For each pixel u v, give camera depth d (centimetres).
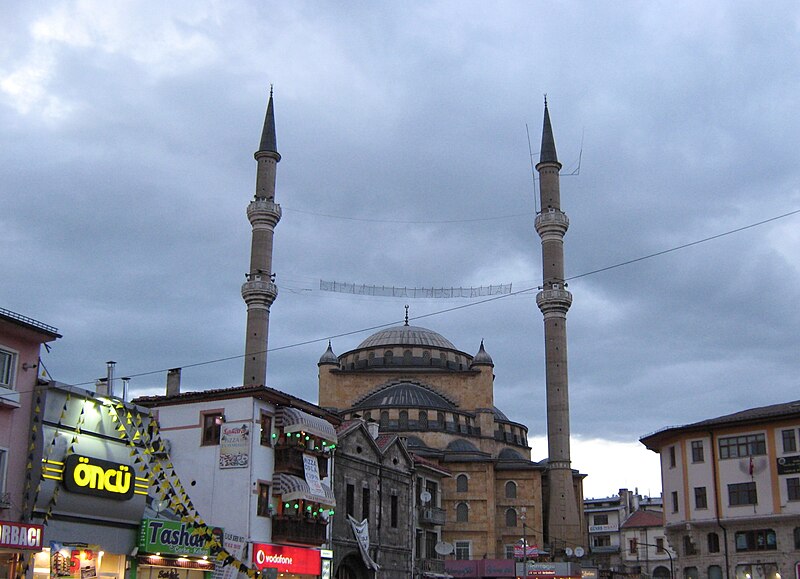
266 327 10869
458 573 8481
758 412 6712
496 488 9894
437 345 11712
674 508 6850
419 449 9569
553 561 9119
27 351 3503
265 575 4062
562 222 11362
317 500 5262
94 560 3591
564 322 10962
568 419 10500
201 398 5147
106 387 4553
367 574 6231
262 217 11206
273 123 11919
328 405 10875
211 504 4950
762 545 6206
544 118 12200
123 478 3788
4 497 3272
